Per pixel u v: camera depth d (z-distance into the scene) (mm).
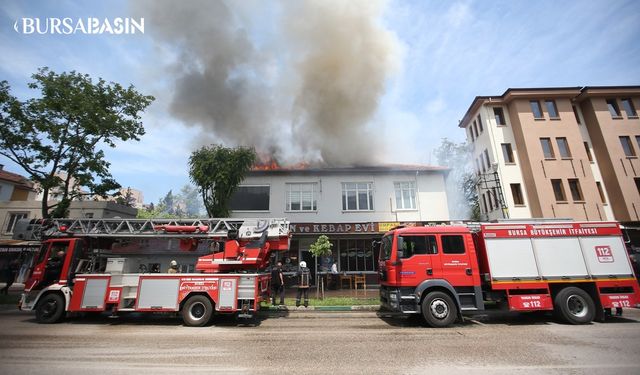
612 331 7547
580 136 21984
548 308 8461
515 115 22906
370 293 15703
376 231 17938
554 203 20656
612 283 8641
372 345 6469
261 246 9734
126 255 10500
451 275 8664
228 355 5750
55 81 14461
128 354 5797
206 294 9070
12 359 5418
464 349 6090
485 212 25047
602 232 9047
